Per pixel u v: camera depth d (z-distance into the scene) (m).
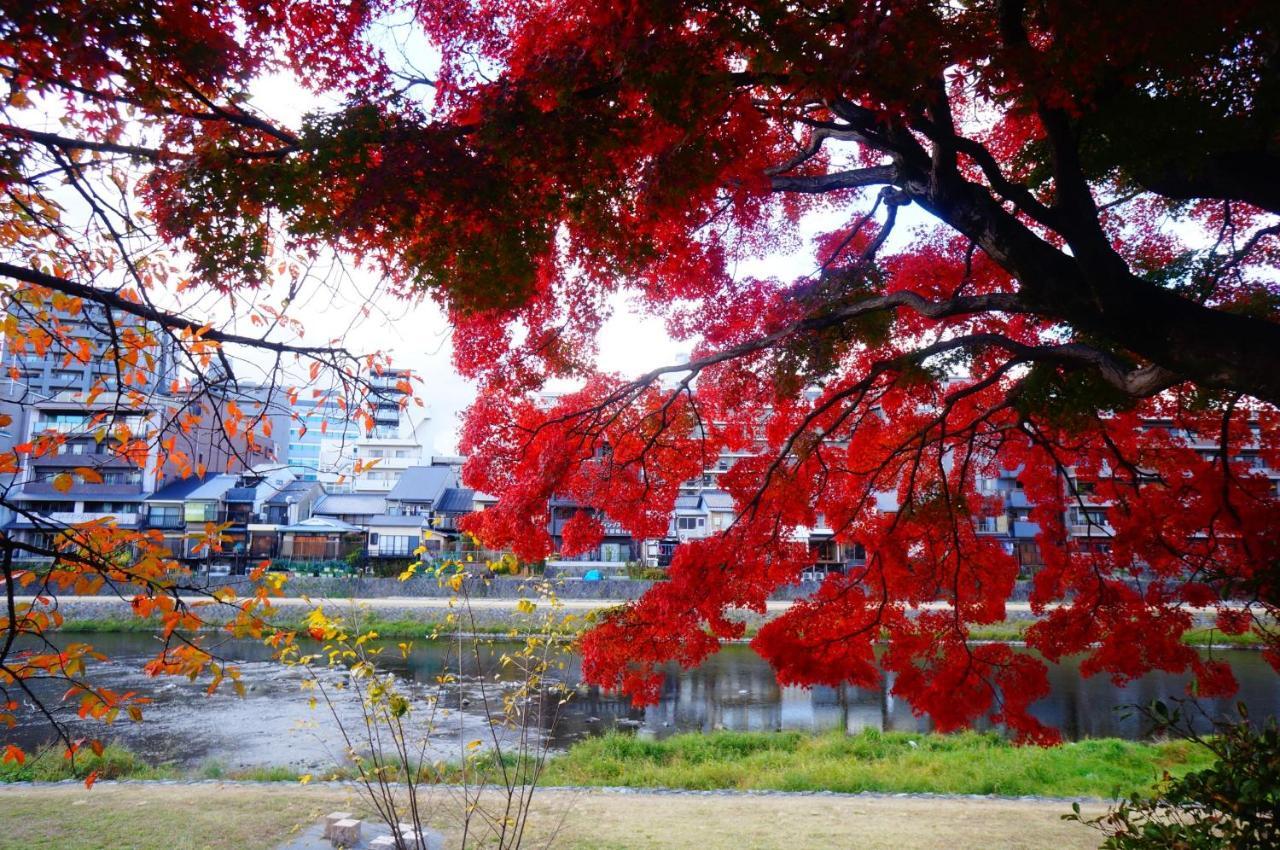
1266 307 5.05
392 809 6.34
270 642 4.23
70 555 3.09
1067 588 5.89
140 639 27.17
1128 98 3.65
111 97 2.98
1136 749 12.80
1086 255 3.62
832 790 10.64
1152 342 3.57
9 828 7.88
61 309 3.59
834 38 3.15
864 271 5.37
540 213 3.47
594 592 34.88
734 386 5.93
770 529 5.25
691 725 16.91
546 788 10.24
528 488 5.23
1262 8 3.02
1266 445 5.62
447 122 3.45
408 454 55.91
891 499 22.86
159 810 8.56
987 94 3.54
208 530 3.54
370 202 3.04
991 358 6.38
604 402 5.43
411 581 35.47
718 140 3.35
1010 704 5.12
